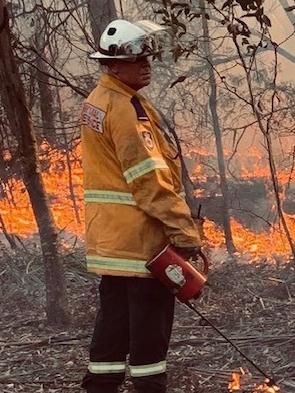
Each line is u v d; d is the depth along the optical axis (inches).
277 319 224.5
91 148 138.1
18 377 187.8
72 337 220.5
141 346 136.9
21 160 229.1
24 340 223.0
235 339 201.8
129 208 134.6
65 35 280.4
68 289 286.4
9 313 259.0
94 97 137.9
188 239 130.1
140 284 135.9
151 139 132.6
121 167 134.0
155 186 129.7
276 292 258.1
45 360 200.7
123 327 142.9
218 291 262.8
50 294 235.9
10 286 281.0
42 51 269.4
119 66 136.3
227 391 165.6
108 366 143.7
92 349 144.6
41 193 231.9
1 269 292.7
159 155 132.1
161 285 137.0
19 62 238.5
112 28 137.4
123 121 132.2
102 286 143.9
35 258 306.8
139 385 136.9
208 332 215.0
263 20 185.0
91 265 138.9
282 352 188.7
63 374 187.5
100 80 138.6
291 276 274.4
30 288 278.5
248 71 195.6
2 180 307.7
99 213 136.9
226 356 189.5
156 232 134.5
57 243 236.2
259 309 238.5
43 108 283.4
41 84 277.4
